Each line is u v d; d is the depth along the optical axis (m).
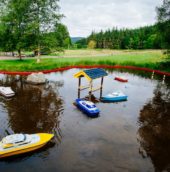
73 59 76.75
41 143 17.75
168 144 19.48
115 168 15.65
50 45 59.81
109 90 38.31
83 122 23.55
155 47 142.38
